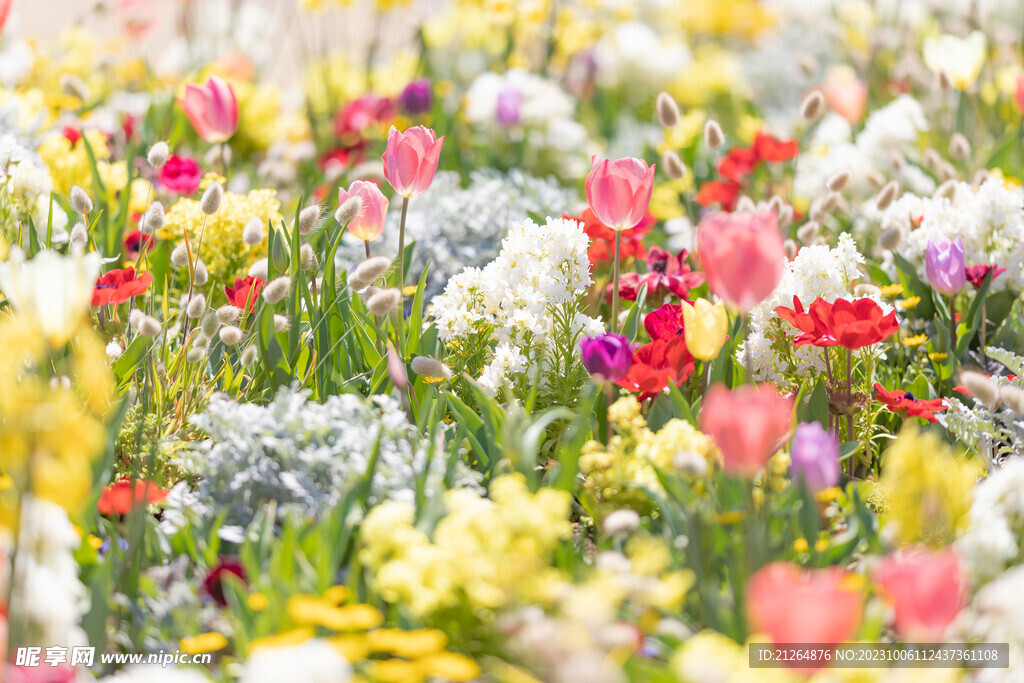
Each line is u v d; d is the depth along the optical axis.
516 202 4.38
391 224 4.20
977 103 6.27
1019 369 2.80
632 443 2.48
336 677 1.57
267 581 1.95
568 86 7.71
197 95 3.66
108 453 2.30
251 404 2.50
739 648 1.78
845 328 2.49
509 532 1.90
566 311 2.94
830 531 2.33
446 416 2.88
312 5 7.05
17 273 1.72
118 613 2.00
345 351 3.05
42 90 5.89
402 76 7.21
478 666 1.85
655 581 1.76
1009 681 1.69
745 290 2.00
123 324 2.98
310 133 6.68
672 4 10.05
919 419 2.98
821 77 8.84
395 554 2.01
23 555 1.70
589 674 1.49
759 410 1.69
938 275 3.03
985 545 1.93
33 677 1.65
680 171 3.71
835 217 4.90
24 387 1.61
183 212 3.68
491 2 7.09
